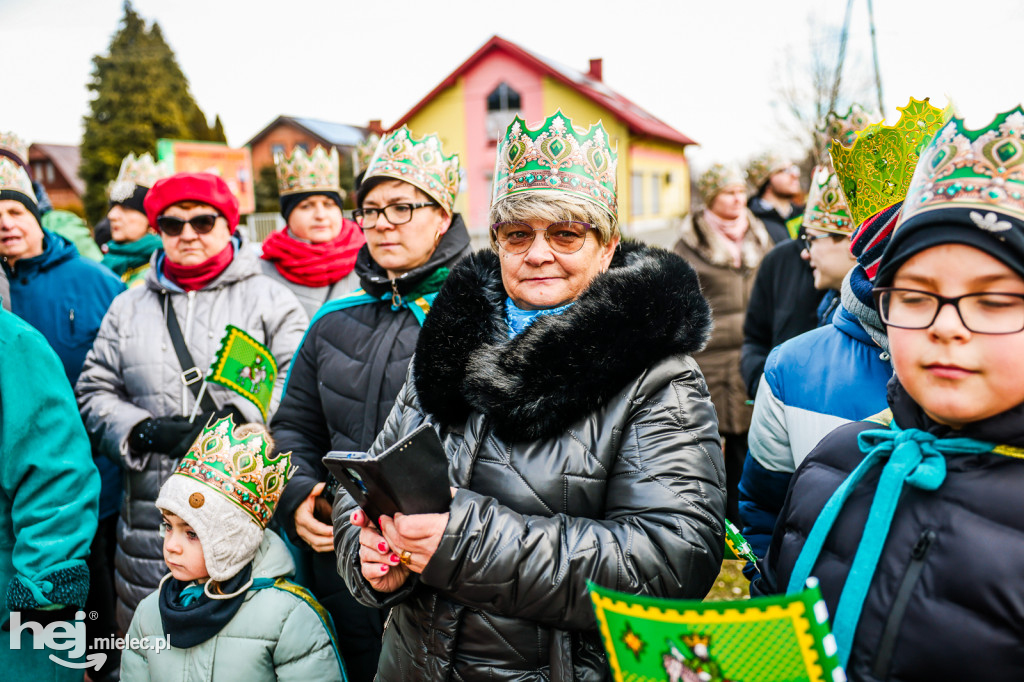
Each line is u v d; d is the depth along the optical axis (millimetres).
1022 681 866
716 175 4266
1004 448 938
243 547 1905
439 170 2268
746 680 869
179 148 10859
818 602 816
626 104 26031
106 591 3125
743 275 4242
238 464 1899
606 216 1507
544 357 1371
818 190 2328
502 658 1356
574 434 1371
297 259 3428
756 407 1757
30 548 1961
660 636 917
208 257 2688
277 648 1894
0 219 3248
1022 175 868
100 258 6008
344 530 1545
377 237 2230
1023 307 876
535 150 1480
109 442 2471
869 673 954
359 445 2131
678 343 1384
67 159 34969
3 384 1962
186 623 1878
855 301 1497
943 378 916
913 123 1405
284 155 3484
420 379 1547
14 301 3348
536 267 1502
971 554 903
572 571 1241
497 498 1383
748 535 1744
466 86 23562
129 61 31844
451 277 1646
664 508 1307
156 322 2648
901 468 993
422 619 1409
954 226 892
